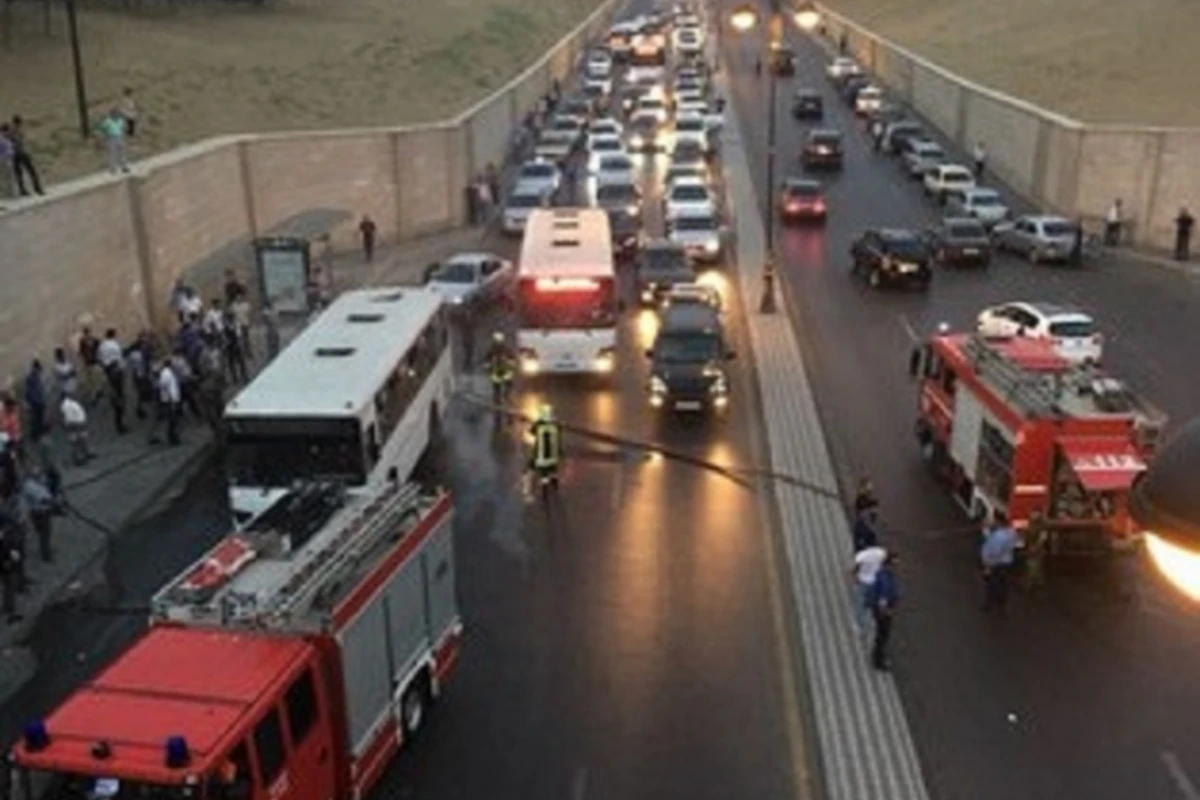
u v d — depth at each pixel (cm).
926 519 2575
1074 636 2122
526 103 7675
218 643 1530
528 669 2027
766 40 11894
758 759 1781
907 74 8844
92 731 1361
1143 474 488
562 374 3534
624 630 2144
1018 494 2270
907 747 1809
